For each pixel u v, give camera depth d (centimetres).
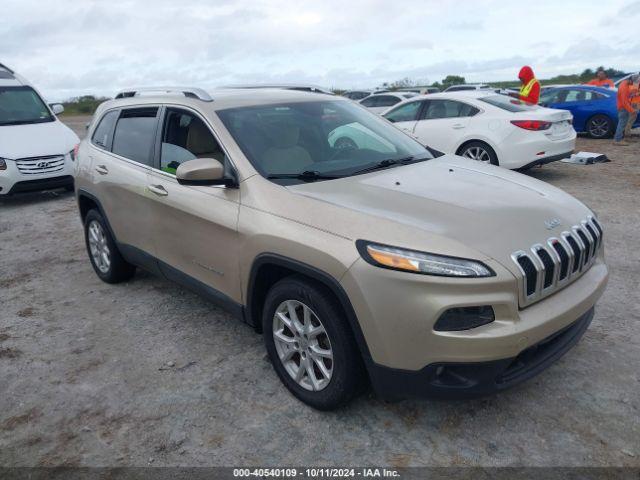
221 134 366
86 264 601
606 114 1431
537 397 319
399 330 262
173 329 432
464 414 308
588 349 366
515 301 261
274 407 325
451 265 255
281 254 304
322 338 307
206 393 343
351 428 303
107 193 475
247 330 424
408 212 292
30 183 896
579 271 303
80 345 414
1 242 705
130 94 491
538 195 333
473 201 309
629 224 638
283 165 352
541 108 904
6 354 407
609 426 292
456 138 906
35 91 1034
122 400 341
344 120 421
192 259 387
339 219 291
